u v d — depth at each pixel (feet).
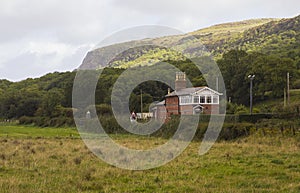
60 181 52.60
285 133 116.47
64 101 231.91
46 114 231.91
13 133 167.53
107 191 46.60
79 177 55.42
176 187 48.98
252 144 107.55
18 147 96.43
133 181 53.06
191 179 54.44
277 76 232.12
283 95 230.48
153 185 50.31
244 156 78.84
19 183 50.08
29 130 187.93
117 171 60.18
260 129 122.01
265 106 214.28
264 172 59.93
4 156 77.30
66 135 153.17
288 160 71.87
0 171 60.90
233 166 66.18
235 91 242.99
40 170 61.87
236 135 123.24
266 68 236.22
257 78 236.43
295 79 242.58
